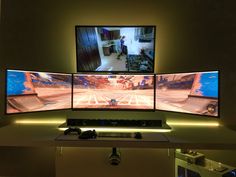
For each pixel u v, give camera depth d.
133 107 2.05
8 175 2.24
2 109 2.16
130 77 2.05
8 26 2.19
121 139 1.54
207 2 2.17
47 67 2.21
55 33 2.21
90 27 2.12
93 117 2.22
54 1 2.20
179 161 1.88
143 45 2.12
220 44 2.16
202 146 1.48
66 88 2.07
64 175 1.66
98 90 2.07
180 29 2.18
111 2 2.19
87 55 2.15
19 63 2.20
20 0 2.20
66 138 1.55
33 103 1.94
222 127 2.03
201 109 1.85
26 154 2.25
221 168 1.69
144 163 1.64
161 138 1.58
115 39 2.13
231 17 2.16
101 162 1.64
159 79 2.05
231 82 2.15
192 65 2.17
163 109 2.03
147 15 2.18
